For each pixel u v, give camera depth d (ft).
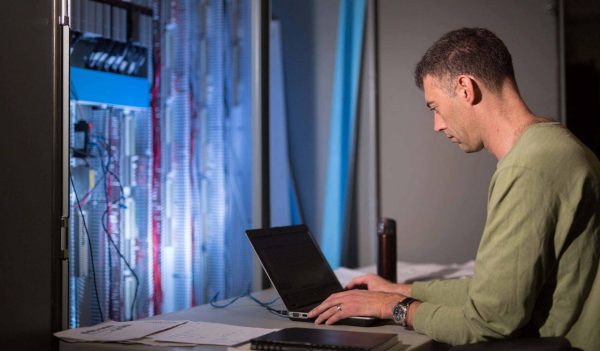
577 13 9.66
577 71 9.68
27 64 5.06
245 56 8.57
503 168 4.57
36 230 5.10
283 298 5.68
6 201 4.88
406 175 10.51
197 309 6.17
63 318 5.28
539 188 4.38
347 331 4.61
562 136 4.60
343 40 10.61
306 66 10.57
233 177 8.43
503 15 9.92
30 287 5.04
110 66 6.99
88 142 6.78
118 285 6.99
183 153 7.70
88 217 6.74
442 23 10.29
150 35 7.41
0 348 4.82
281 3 10.41
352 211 10.73
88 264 6.70
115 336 4.82
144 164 7.30
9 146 4.91
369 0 10.63
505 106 4.86
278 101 10.34
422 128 10.39
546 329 4.59
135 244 7.20
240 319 5.66
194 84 7.89
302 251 6.50
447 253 10.24
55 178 5.23
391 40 10.60
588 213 4.50
